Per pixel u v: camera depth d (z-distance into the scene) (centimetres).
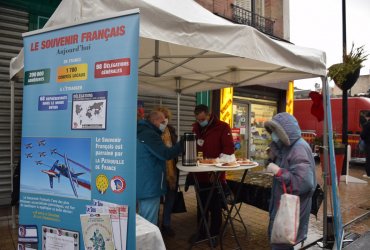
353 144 1438
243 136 1037
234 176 520
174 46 407
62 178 224
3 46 551
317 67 415
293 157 289
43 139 233
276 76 515
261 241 452
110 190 206
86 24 220
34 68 240
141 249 230
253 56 313
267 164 325
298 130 300
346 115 977
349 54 933
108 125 209
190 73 535
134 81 202
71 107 223
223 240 454
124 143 203
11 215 521
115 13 209
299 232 296
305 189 283
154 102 734
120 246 202
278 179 287
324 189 443
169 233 465
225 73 534
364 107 1418
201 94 853
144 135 344
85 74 219
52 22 269
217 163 380
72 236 219
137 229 240
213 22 307
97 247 209
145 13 244
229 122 939
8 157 558
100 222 208
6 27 556
